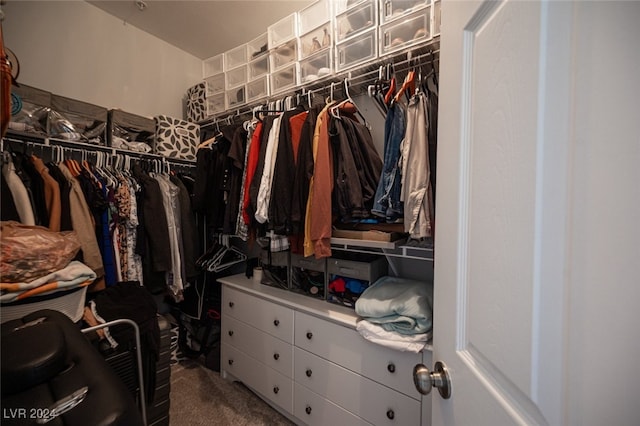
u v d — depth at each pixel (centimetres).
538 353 31
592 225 27
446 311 53
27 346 57
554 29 30
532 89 32
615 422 26
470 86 46
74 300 110
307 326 141
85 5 189
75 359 61
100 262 152
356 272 141
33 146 160
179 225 198
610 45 26
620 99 26
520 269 34
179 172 224
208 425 148
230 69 204
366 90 163
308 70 162
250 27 212
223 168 179
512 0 36
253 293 169
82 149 171
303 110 146
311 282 161
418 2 122
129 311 123
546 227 30
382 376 115
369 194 127
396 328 110
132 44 213
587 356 27
